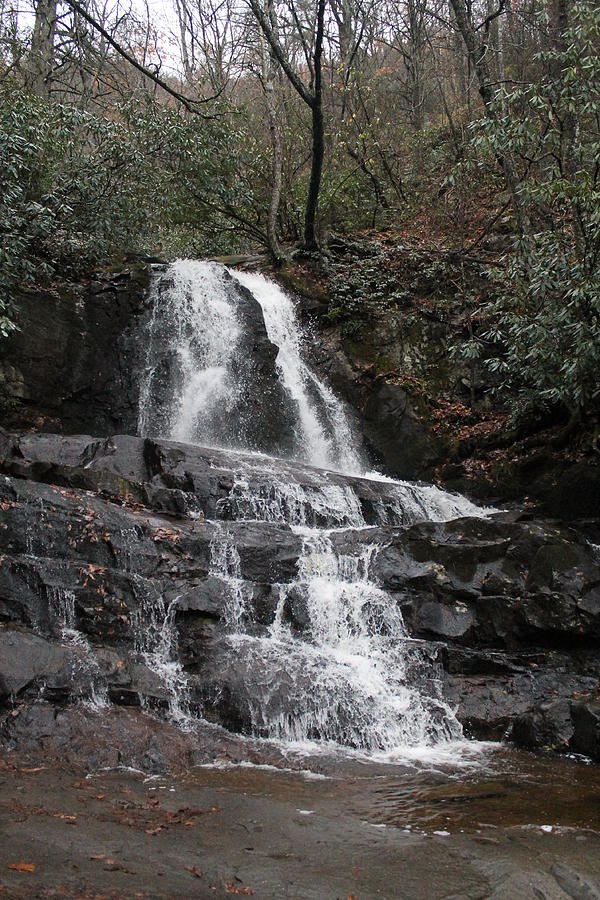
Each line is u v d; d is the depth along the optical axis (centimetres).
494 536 927
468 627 838
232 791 550
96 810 485
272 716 690
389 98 2453
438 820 512
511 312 1229
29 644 668
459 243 1731
